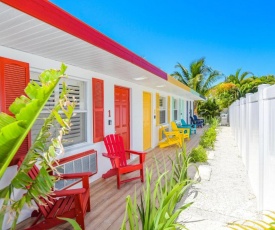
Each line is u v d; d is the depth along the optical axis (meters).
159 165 6.24
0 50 2.87
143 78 5.79
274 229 1.76
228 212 3.26
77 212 2.75
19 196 3.02
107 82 5.41
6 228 2.92
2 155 1.53
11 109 1.62
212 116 21.91
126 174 5.36
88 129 4.80
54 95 3.92
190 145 9.81
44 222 2.62
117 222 3.13
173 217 2.17
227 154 7.37
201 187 4.25
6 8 1.77
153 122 9.01
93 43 2.70
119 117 6.21
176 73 21.83
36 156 1.89
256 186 3.75
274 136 2.65
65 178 3.23
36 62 3.41
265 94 3.02
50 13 2.05
